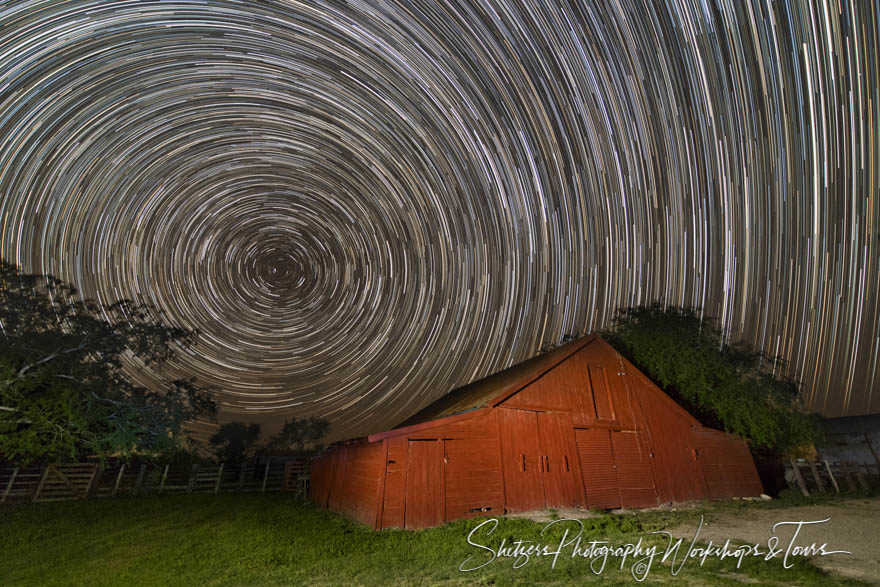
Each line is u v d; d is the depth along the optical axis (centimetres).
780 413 1727
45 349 1507
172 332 1866
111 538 987
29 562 797
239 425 3431
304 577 682
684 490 1353
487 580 632
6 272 1523
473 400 1452
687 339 1911
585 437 1277
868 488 1454
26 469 1599
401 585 634
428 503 1038
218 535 1009
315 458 1841
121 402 1675
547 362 1362
